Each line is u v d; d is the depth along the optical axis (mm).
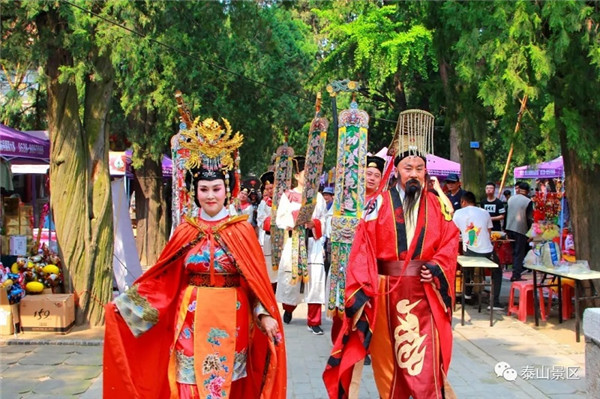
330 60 18484
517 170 16797
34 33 8875
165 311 4207
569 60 7363
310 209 8281
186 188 4309
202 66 14828
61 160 8711
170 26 13344
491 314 8711
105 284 8891
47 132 10578
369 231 4691
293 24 24453
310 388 6023
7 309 8078
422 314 4578
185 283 4219
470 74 7742
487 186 12641
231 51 16391
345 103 22156
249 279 4066
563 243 11992
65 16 8219
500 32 7371
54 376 6480
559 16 6613
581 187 8312
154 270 4156
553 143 8023
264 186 11953
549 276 10148
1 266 8133
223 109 16484
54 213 8812
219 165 4211
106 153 9141
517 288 9180
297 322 9383
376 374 4695
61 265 8852
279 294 9039
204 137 4184
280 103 18797
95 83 9031
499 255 11047
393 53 15547
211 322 4039
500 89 7410
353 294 4559
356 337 4629
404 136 4832
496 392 5816
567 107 7605
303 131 22828
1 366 6848
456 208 11023
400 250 4617
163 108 14812
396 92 20734
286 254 8906
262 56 17953
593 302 8453
